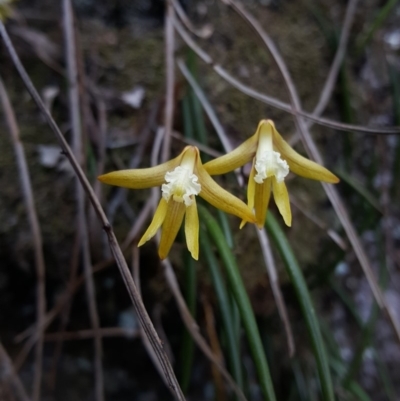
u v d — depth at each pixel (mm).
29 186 108
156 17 136
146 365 139
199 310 126
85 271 109
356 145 153
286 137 134
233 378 92
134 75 130
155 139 122
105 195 121
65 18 114
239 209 66
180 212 68
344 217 107
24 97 125
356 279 157
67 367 134
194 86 120
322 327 139
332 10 152
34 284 127
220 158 69
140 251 120
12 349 129
